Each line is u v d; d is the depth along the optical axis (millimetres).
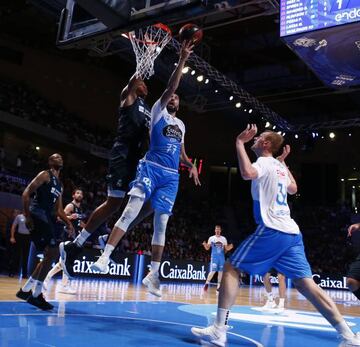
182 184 25828
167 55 14500
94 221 4141
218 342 3199
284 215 3281
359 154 25281
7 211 13734
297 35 8016
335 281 17406
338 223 24719
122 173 4066
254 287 15555
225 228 24703
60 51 21172
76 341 2961
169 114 3971
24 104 18984
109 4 4312
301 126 18422
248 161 3260
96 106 22953
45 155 20469
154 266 3943
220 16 13477
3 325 3402
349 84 11836
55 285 7973
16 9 17266
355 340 3055
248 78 19625
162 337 3359
